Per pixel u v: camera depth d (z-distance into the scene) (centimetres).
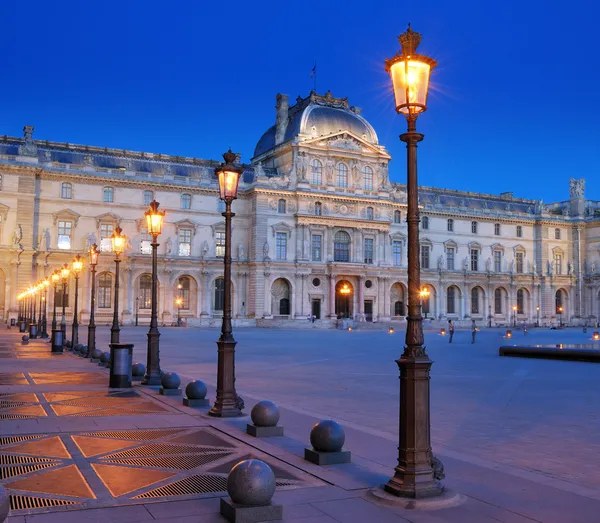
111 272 10756
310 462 1462
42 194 10381
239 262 11638
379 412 2236
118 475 1327
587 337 8769
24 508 1105
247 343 6519
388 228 12644
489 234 14325
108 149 11412
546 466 1483
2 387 2642
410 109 1265
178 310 11375
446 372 3703
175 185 11306
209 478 1316
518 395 2698
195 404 2236
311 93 12644
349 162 12375
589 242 15025
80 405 2227
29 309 9781
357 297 12300
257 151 13738
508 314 14375
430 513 1116
